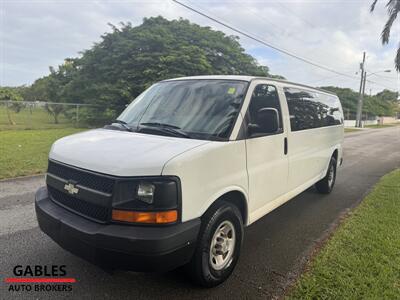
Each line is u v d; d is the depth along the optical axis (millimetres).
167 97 3957
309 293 3080
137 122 3742
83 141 3271
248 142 3500
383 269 3498
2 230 4402
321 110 6039
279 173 4262
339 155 7367
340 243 4180
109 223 2623
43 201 3266
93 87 23859
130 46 22984
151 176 2582
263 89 4008
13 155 9883
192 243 2789
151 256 2514
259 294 3133
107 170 2668
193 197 2793
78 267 3494
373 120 60219
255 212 3791
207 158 2932
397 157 13945
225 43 26047
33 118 24594
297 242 4371
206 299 3031
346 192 7219
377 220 5027
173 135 3285
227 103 3559
